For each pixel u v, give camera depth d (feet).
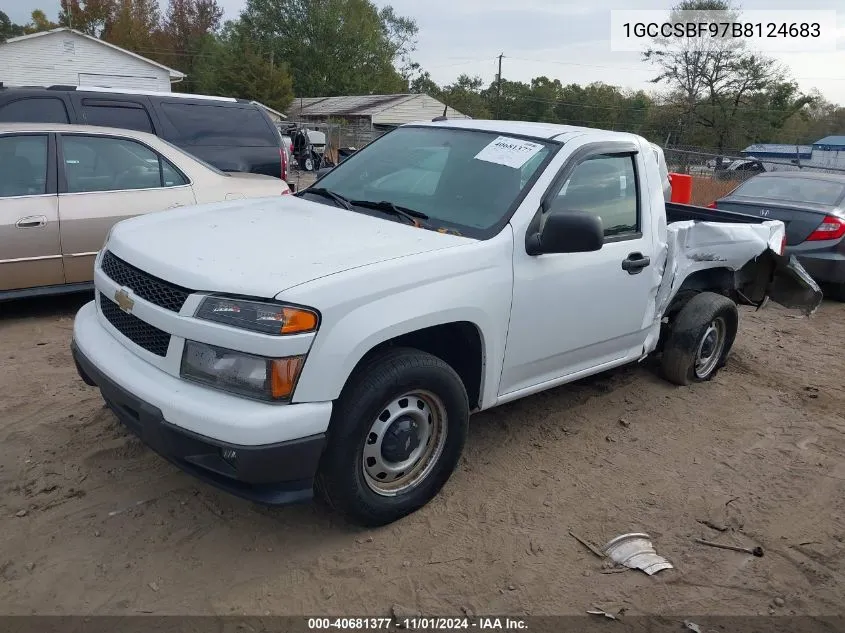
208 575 9.82
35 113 25.32
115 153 20.38
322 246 10.64
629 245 13.99
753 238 17.83
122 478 11.84
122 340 10.67
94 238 19.60
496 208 12.14
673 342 17.47
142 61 110.42
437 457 11.37
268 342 9.02
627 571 10.61
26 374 15.89
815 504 12.92
